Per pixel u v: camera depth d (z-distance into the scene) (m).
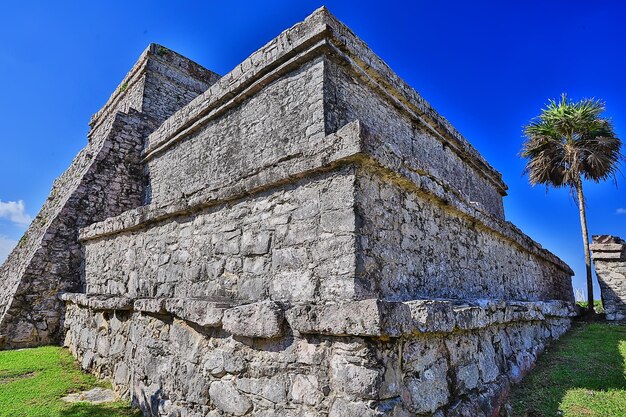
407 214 3.97
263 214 4.07
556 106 14.03
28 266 8.59
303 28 6.65
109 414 4.42
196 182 8.86
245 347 3.42
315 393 2.83
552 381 4.71
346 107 6.62
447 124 9.79
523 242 7.55
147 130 12.10
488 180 12.45
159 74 13.80
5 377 5.66
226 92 8.09
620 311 10.21
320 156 3.52
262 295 3.84
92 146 12.51
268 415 3.10
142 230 6.15
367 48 7.23
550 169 14.48
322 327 2.81
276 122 6.95
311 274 3.44
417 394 2.85
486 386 3.83
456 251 4.87
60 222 9.41
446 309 3.29
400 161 3.78
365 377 2.56
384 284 3.40
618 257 10.43
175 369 4.13
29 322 8.28
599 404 4.01
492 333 4.44
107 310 5.89
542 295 8.84
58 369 6.11
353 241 3.18
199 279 4.70
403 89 8.12
